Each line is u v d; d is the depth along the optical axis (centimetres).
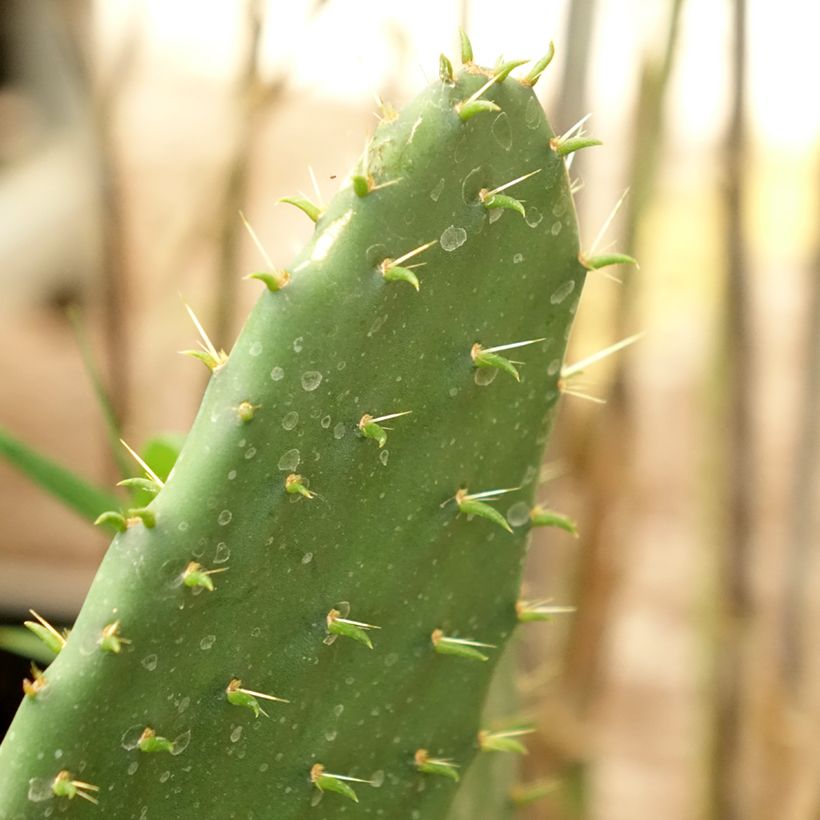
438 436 44
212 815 44
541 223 44
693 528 98
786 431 101
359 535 44
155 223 87
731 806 60
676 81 58
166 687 43
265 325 42
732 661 60
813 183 62
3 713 66
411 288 43
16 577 73
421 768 46
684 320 131
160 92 96
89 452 105
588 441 58
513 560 46
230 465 42
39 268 118
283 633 44
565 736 58
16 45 116
